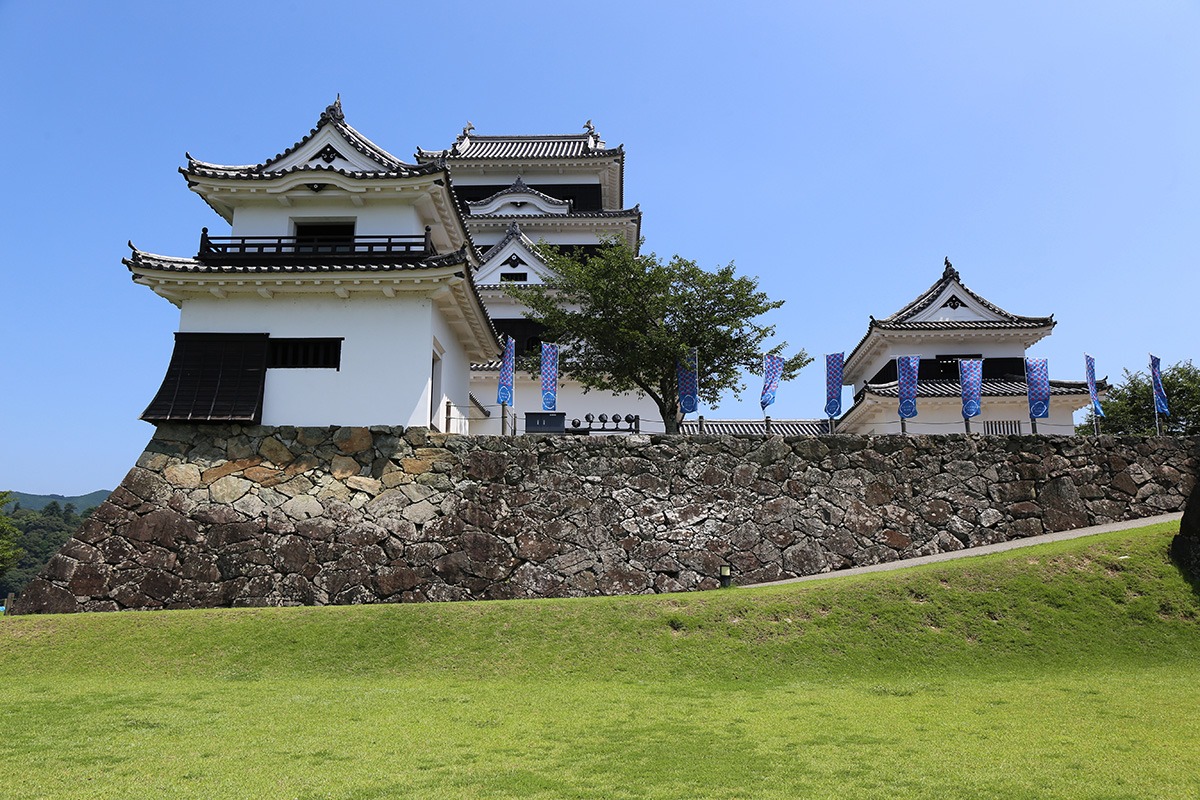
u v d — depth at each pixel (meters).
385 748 9.38
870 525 20.05
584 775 8.41
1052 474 21.02
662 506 19.64
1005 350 33.84
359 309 20.58
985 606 14.90
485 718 10.72
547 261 33.69
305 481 19.20
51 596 17.89
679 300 27.91
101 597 18.03
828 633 14.17
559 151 43.78
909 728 10.09
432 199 22.08
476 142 46.06
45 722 10.52
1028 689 12.01
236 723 10.47
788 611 14.79
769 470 20.23
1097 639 14.13
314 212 21.84
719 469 20.09
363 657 13.81
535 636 14.25
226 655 13.95
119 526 18.66
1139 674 12.77
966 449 20.98
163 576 18.30
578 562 18.98
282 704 11.43
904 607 14.83
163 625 15.02
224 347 20.20
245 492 19.05
